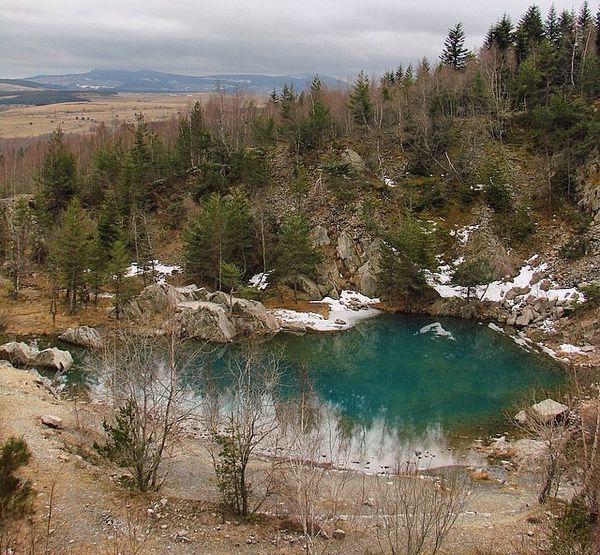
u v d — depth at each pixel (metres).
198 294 71.38
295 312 72.62
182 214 94.00
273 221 86.06
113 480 31.08
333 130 103.25
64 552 23.42
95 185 99.12
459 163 89.94
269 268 82.25
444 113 101.19
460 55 129.50
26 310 69.19
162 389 37.62
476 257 76.50
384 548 25.44
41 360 53.28
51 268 70.94
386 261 73.31
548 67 98.12
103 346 42.91
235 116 115.88
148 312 65.38
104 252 71.62
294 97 123.44
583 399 45.78
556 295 68.44
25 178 124.75
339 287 79.94
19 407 40.44
